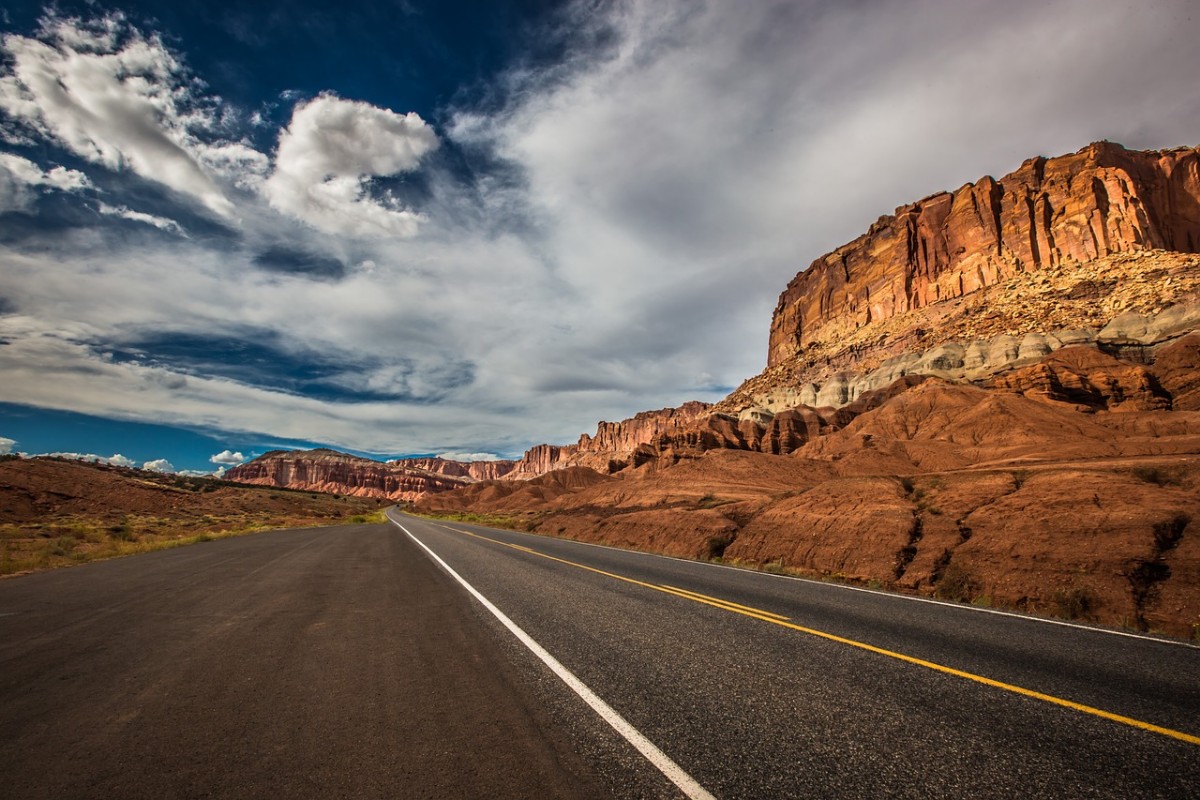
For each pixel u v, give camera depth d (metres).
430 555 15.79
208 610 7.53
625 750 3.19
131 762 3.01
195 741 3.30
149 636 6.02
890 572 11.58
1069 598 8.37
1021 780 2.88
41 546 17.42
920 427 60.59
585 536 26.39
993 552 10.46
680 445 102.12
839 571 12.76
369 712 3.78
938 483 15.19
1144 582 8.19
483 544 20.39
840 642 5.70
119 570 12.06
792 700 4.02
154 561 14.08
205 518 47.06
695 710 3.82
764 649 5.43
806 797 2.69
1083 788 2.81
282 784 2.77
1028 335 75.88
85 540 22.11
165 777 2.84
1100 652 5.40
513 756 3.11
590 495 68.75
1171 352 54.97
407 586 9.74
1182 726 3.57
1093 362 59.91
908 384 80.56
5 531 24.19
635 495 59.62
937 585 10.41
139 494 50.09
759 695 4.12
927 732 3.48
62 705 3.90
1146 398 51.06
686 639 5.83
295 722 3.60
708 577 11.03
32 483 43.28
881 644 5.62
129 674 4.65
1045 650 5.45
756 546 16.08
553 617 7.01
